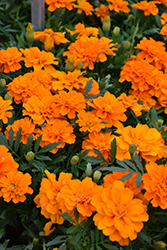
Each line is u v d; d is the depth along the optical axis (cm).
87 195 36
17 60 44
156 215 39
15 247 38
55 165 40
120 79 46
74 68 46
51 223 36
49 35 46
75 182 36
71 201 36
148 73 45
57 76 43
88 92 42
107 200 35
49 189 36
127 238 35
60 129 40
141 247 37
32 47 46
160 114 47
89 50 45
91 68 46
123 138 38
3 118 40
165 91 45
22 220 39
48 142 40
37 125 41
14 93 42
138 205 35
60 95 41
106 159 40
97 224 35
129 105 42
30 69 46
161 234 38
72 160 39
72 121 42
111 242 36
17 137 39
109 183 37
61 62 47
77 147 42
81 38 47
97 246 36
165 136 41
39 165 39
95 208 36
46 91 42
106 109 40
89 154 40
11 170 37
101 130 42
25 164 39
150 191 36
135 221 35
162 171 36
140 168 37
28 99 41
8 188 36
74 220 36
